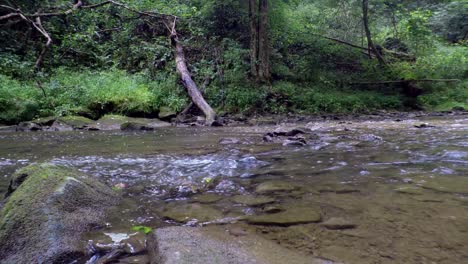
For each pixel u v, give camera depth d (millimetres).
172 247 1396
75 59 11695
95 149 4277
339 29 16859
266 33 12344
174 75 10797
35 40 11727
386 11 15984
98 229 1726
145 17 12344
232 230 1656
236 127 7656
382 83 14344
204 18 12742
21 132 6477
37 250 1457
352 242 1497
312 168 3051
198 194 2340
